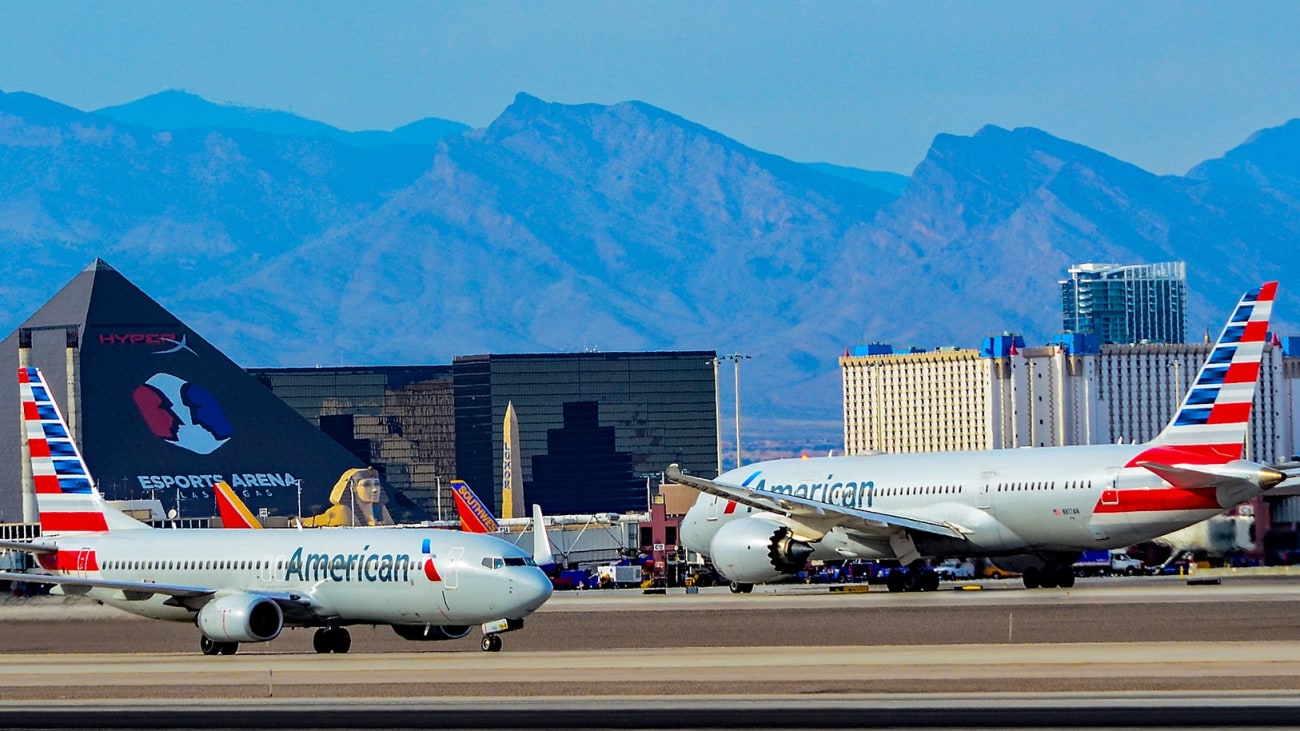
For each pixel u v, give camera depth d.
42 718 175.38
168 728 166.25
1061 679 181.62
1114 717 156.00
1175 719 154.25
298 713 173.00
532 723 162.50
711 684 185.50
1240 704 161.38
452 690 186.88
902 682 182.75
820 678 188.38
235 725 166.50
